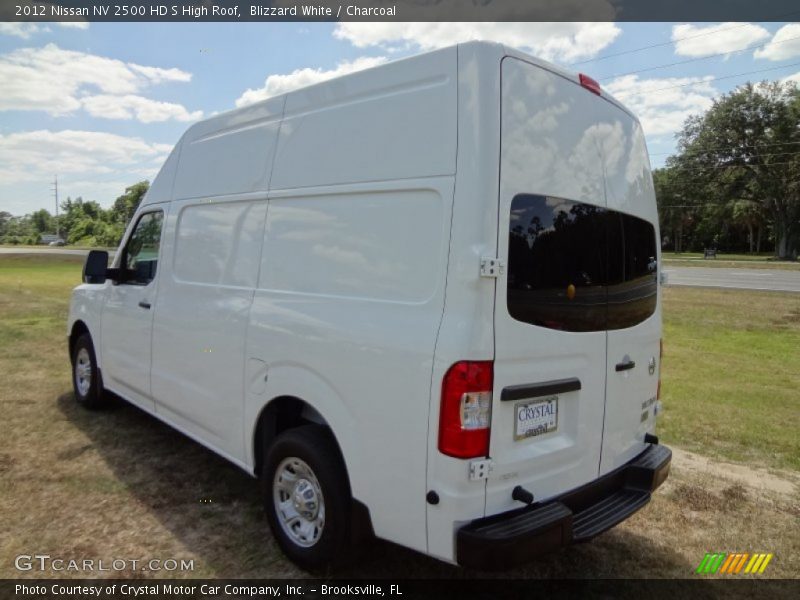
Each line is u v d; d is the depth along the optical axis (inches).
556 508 100.8
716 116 2198.6
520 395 95.7
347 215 110.7
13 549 124.7
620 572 124.0
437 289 94.3
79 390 224.2
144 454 178.2
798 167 2039.9
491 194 91.7
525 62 99.9
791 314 534.0
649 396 136.2
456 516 91.1
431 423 92.5
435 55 99.0
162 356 165.6
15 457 173.9
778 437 207.2
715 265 1571.1
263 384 126.3
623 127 127.2
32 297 624.1
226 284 140.9
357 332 104.5
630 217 126.9
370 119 108.3
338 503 109.4
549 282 101.9
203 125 160.9
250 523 138.3
